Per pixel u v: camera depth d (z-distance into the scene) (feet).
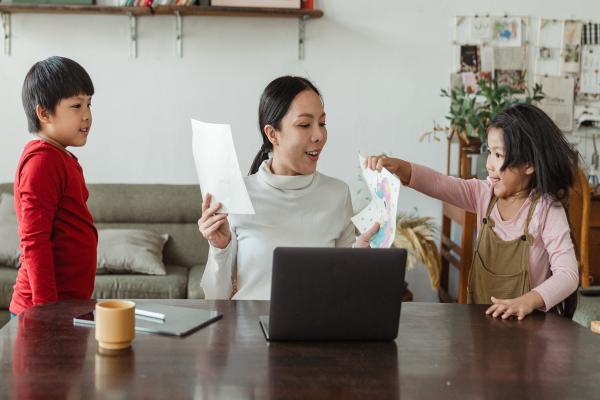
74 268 5.96
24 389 3.34
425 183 6.31
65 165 5.94
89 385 3.41
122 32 11.60
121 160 11.87
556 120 12.28
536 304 4.97
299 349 4.02
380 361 3.86
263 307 4.93
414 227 11.09
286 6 11.48
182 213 11.21
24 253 5.58
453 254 12.25
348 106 12.05
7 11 11.21
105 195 11.13
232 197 4.82
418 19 11.96
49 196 5.70
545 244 5.76
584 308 8.51
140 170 11.92
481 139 10.82
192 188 11.43
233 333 4.29
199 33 11.70
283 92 5.67
